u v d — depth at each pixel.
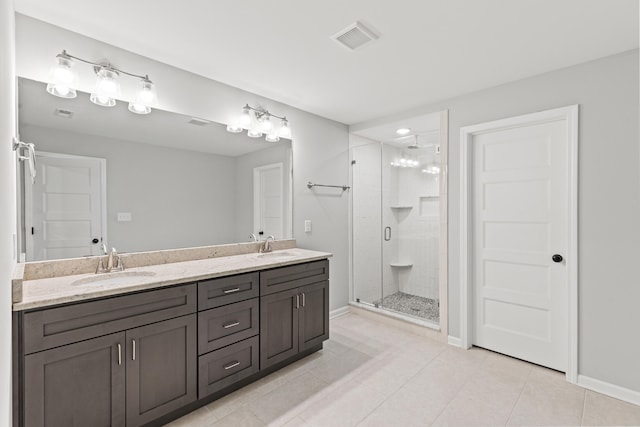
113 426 1.57
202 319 1.91
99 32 1.90
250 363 2.17
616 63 2.06
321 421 1.84
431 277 3.19
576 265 2.20
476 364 2.49
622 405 1.97
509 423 1.82
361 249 3.76
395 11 1.68
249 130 2.77
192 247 2.46
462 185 2.78
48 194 1.84
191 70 2.39
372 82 2.56
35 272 1.78
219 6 1.65
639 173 1.98
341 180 3.71
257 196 2.88
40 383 1.38
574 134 2.20
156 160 2.27
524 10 1.66
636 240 1.99
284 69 2.35
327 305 2.77
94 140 2.01
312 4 1.63
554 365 2.39
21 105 1.75
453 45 2.01
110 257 2.00
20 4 1.64
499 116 2.58
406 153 3.40
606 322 2.09
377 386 2.19
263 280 2.26
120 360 1.59
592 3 1.59
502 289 2.65
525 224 2.52
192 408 1.92
